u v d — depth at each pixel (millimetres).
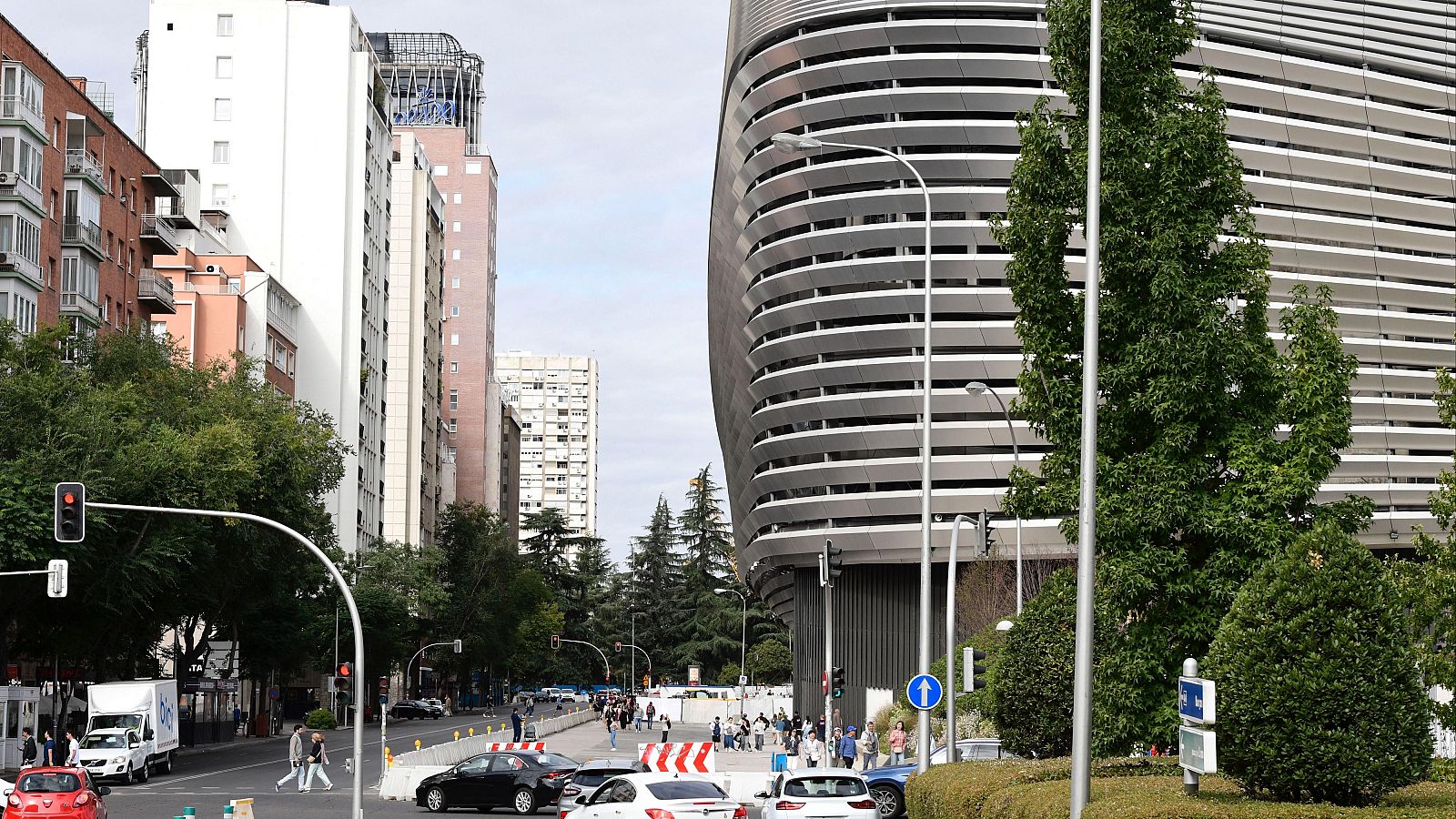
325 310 111812
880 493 73875
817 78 73312
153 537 49562
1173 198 21859
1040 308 22594
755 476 81688
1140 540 21406
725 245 86062
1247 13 71500
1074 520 21734
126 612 52688
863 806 27500
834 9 72938
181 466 50375
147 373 58062
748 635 160375
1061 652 26641
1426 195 75688
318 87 113312
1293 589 16078
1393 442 72312
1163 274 21406
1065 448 22359
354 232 114688
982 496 71750
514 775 36562
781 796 27672
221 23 113375
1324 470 21500
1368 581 16062
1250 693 15812
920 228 71750
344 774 51188
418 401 139125
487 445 182625
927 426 29609
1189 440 21344
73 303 66688
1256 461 21359
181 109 112500
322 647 97938
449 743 50531
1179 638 21484
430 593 109750
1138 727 21516
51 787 29516
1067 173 22453
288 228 112250
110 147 74562
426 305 144500
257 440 56531
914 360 72375
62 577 40938
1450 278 75188
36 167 63125
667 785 25781
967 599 68750
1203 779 18312
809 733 61281
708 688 125125
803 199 74875
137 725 48250
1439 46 73125
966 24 70812
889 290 73125
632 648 166375
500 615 130750
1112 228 21844
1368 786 15453
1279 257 72312
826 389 75750
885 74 72125
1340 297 73812
